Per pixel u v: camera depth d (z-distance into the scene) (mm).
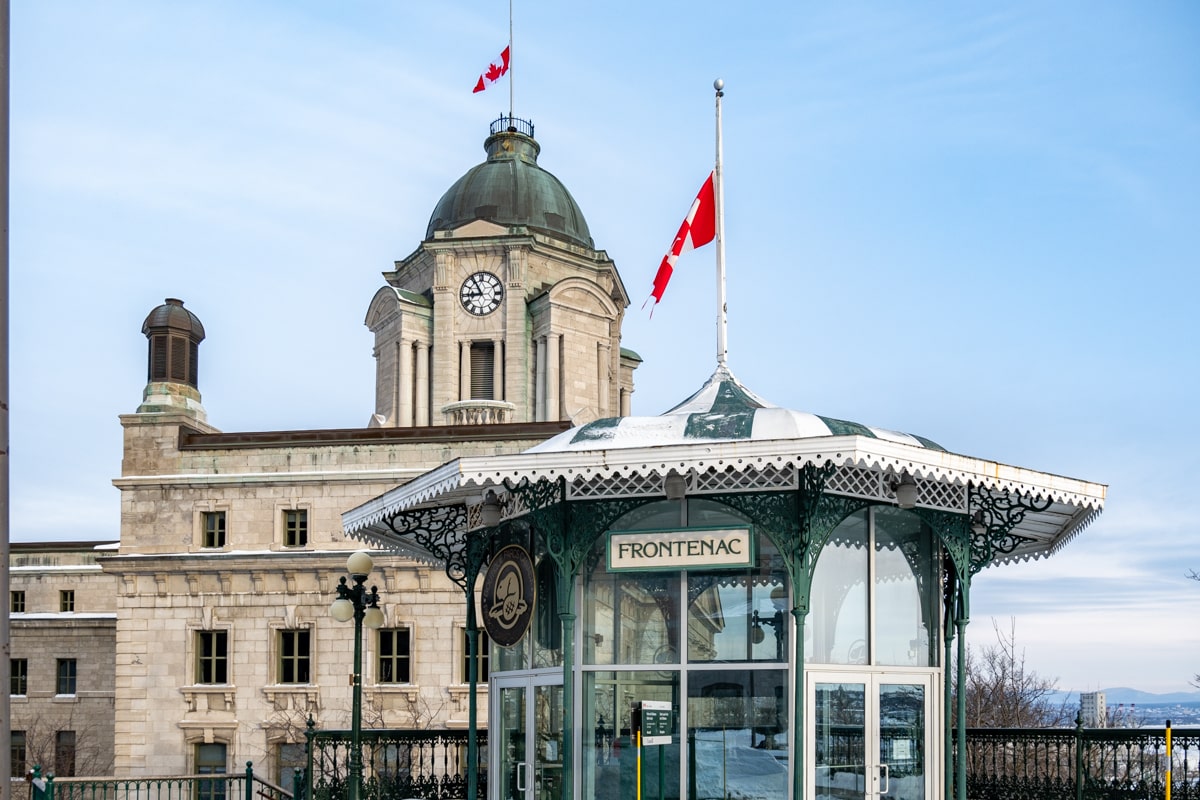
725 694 17562
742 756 17359
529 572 19188
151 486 58688
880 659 18156
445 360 79562
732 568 17531
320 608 56750
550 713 19047
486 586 20547
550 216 84312
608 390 82000
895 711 18125
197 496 58344
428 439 57188
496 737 20453
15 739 79625
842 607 17922
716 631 17734
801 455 16094
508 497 19969
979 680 60094
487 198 83875
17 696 80188
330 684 56156
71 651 80250
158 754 56719
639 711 17906
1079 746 20938
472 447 56781
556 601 19016
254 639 57031
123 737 57000
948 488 19000
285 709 56219
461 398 79500
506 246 80000
